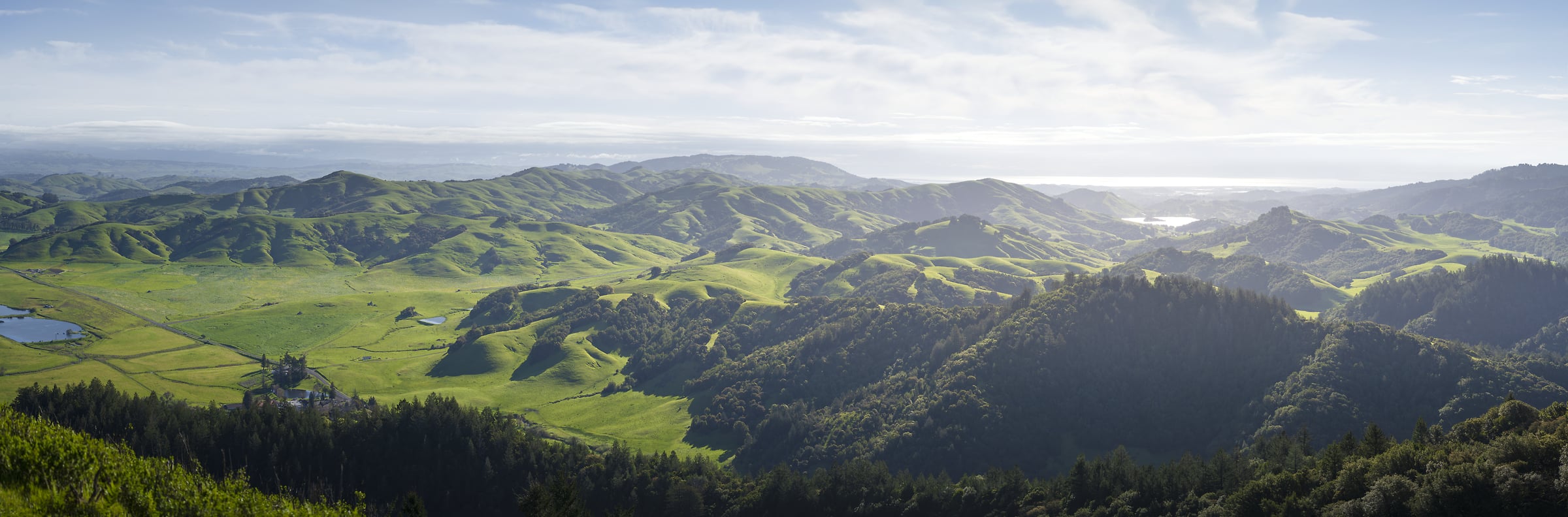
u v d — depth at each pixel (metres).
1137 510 121.38
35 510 45.97
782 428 195.25
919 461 173.88
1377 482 93.38
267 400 195.88
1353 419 172.88
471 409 175.50
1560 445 88.06
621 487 149.75
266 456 155.38
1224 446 178.12
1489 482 86.38
